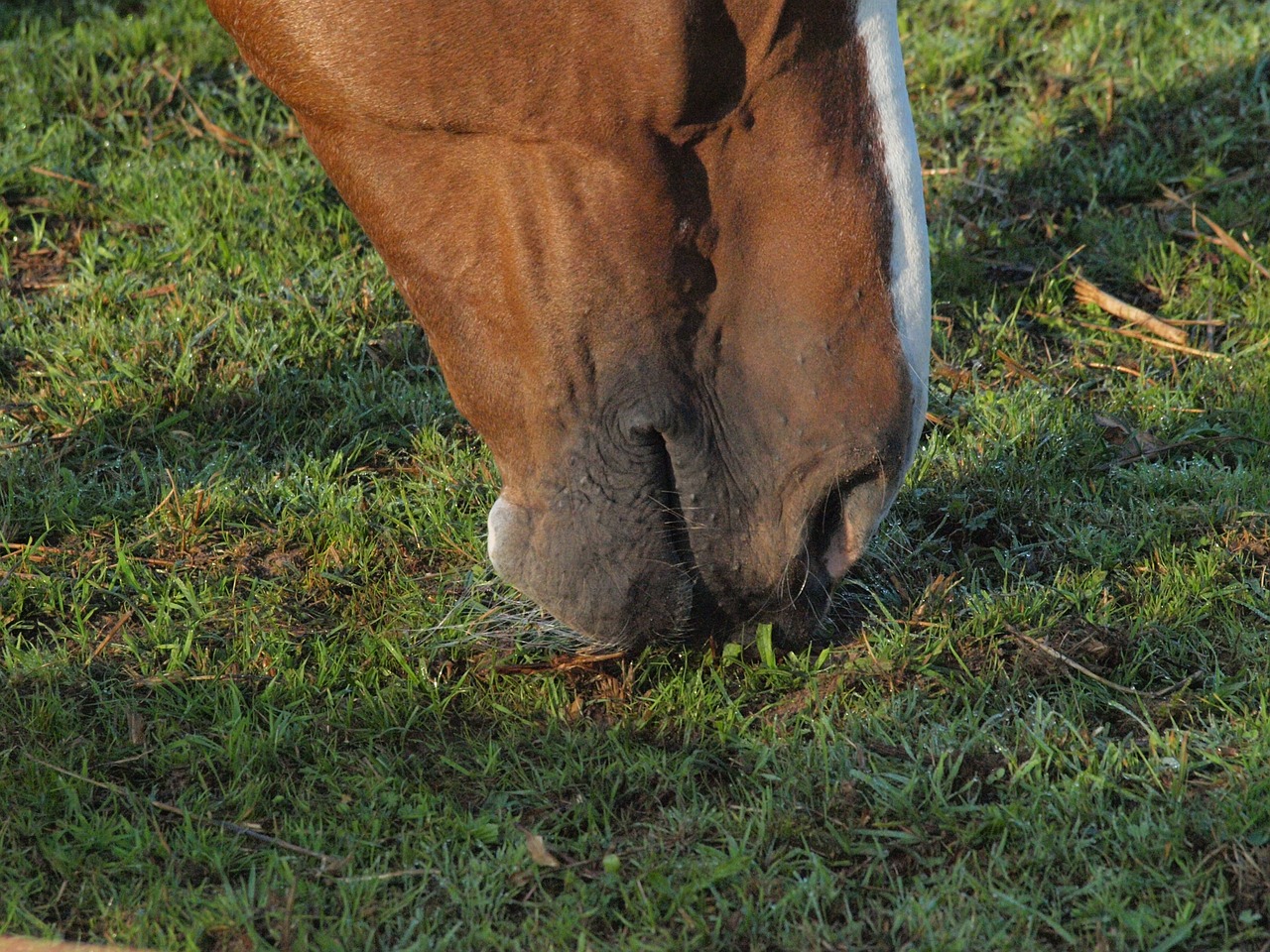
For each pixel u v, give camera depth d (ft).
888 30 12.20
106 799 13.42
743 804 13.42
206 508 18.20
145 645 15.98
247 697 15.07
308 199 26.02
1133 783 13.30
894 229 12.35
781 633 14.07
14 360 22.02
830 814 13.16
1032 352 22.21
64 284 24.03
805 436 12.62
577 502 12.99
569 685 15.24
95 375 21.11
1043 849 12.38
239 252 24.63
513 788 13.75
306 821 13.19
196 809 13.38
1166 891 11.93
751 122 12.12
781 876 12.43
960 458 18.98
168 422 20.26
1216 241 24.09
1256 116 27.35
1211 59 29.07
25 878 12.38
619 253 12.38
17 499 18.39
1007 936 11.56
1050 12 31.53
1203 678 14.98
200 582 16.89
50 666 15.14
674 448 12.82
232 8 13.02
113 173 27.04
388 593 16.79
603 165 12.19
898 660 15.16
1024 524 17.89
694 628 13.58
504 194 12.51
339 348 22.12
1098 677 14.69
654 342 12.62
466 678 15.31
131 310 23.26
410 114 12.45
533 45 11.93
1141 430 19.74
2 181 26.58
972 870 12.50
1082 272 24.23
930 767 13.64
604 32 11.76
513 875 12.43
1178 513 17.56
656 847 12.84
